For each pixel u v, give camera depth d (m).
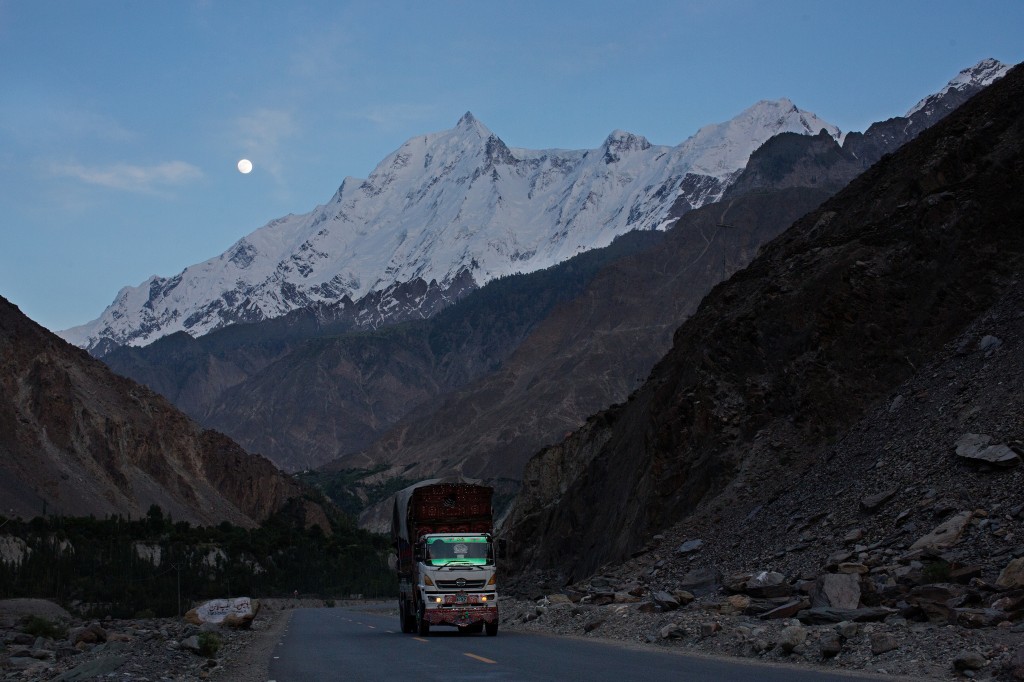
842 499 34.59
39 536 102.81
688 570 37.75
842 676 17.91
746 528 38.34
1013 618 20.05
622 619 30.92
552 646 26.47
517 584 61.09
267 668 23.97
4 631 45.38
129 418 182.25
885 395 42.56
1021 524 25.84
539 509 76.81
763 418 46.66
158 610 77.88
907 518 29.98
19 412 154.62
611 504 57.75
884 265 47.41
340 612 78.31
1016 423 30.92
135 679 21.70
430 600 32.81
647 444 54.12
